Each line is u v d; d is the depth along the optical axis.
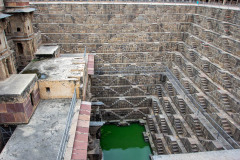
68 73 15.67
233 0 33.81
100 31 26.16
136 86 24.91
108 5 26.56
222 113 16.47
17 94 11.37
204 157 9.82
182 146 16.95
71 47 25.20
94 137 17.12
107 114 23.84
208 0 36.34
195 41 24.69
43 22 25.61
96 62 25.56
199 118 17.12
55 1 30.73
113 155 19.89
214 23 22.98
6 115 11.95
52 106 14.16
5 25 13.31
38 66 17.17
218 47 21.11
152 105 24.41
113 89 24.55
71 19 25.92
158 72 25.88
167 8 27.45
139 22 27.22
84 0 33.03
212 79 19.78
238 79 16.81
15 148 10.48
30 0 29.88
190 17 27.31
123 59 25.81
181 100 20.03
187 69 23.00
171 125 19.80
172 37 27.09
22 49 19.05
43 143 10.87
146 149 20.73
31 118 12.86
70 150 10.42
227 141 14.59
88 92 20.20
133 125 23.95
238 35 19.44
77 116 13.00
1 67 12.66
